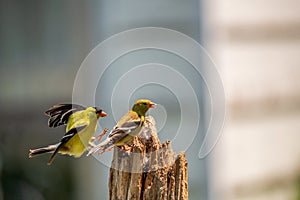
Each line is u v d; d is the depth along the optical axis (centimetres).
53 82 1129
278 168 1208
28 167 1098
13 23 1144
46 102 1123
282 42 1240
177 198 531
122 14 1093
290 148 1242
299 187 1232
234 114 1097
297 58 1277
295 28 1275
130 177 529
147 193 529
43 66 1134
